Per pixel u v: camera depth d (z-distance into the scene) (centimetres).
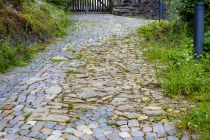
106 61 801
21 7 1021
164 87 598
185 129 435
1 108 515
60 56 851
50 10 1209
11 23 879
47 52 894
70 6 1742
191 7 871
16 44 852
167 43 916
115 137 420
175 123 453
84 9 1798
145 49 902
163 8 1295
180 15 936
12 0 992
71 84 632
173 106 510
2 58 752
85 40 1038
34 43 938
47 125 454
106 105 525
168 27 1033
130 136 421
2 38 819
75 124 457
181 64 682
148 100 543
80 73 705
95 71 720
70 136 422
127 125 452
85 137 420
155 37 1007
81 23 1370
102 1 1822
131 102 536
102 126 450
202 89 559
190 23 918
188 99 541
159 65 743
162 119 467
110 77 675
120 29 1218
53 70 729
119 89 600
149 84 624
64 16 1347
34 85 627
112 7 1781
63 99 554
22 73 711
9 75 698
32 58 834
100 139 415
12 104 532
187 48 789
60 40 1039
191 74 600
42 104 532
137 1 1733
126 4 1744
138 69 725
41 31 1010
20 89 605
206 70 657
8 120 471
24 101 545
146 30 1094
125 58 823
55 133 430
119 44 977
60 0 1484
